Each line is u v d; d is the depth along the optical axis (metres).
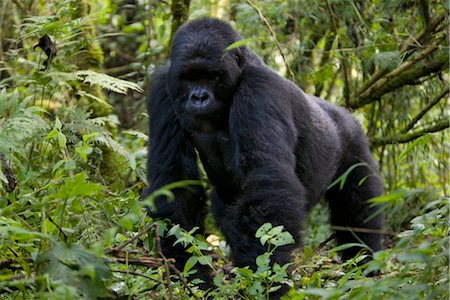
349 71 16.34
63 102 10.68
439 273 7.25
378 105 16.22
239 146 9.46
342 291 6.49
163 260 7.12
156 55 16.12
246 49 9.92
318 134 10.87
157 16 16.27
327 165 11.19
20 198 8.64
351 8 14.91
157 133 9.98
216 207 11.12
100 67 13.58
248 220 8.73
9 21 14.67
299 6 15.37
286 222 8.72
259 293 7.48
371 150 15.87
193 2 16.69
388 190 15.70
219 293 7.77
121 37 18.41
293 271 9.18
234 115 9.54
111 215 8.50
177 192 9.69
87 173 10.01
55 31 11.06
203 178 12.64
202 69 9.33
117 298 7.09
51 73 10.70
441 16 13.92
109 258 6.67
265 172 9.05
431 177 16.05
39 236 6.39
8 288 6.70
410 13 15.05
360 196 12.34
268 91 9.63
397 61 13.45
